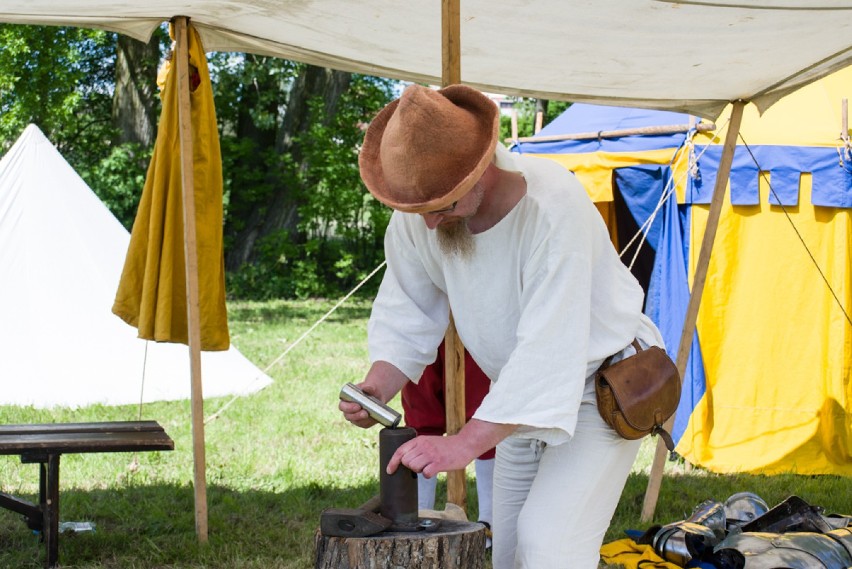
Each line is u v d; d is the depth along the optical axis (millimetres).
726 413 5645
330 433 6395
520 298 2133
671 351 5742
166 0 3564
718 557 3557
